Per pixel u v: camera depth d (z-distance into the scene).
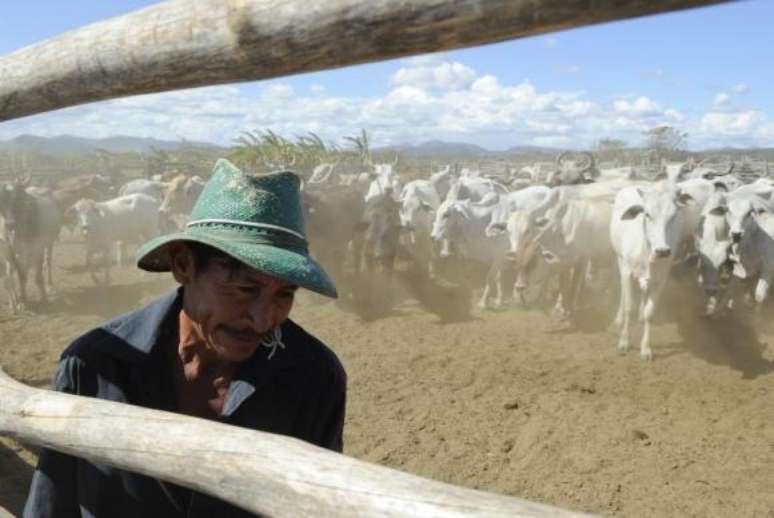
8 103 1.61
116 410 1.34
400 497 0.92
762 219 9.68
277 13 0.90
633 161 31.69
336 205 12.42
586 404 6.64
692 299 10.80
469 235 10.93
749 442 5.76
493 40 0.75
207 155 30.89
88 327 9.48
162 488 1.51
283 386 1.59
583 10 0.66
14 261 10.12
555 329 9.61
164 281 12.84
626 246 8.33
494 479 5.13
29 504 1.61
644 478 5.11
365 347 8.65
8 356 7.86
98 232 11.97
